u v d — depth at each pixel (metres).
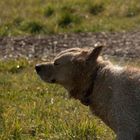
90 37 21.36
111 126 9.70
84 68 9.82
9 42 20.66
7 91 14.39
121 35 21.42
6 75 16.08
